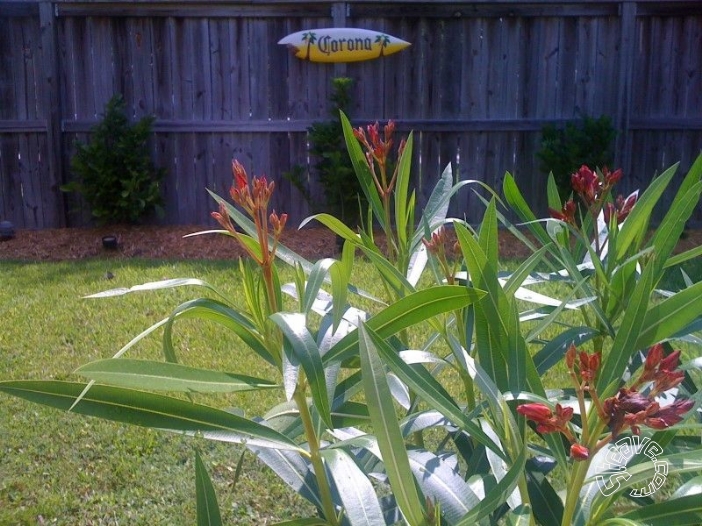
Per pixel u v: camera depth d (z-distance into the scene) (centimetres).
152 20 727
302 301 126
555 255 181
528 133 742
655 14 727
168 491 308
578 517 126
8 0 719
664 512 119
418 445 186
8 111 741
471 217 751
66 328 470
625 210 179
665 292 180
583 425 108
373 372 100
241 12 722
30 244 708
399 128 736
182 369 124
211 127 739
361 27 727
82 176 721
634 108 747
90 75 737
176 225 754
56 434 348
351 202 707
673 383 103
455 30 729
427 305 126
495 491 110
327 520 140
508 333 132
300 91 738
